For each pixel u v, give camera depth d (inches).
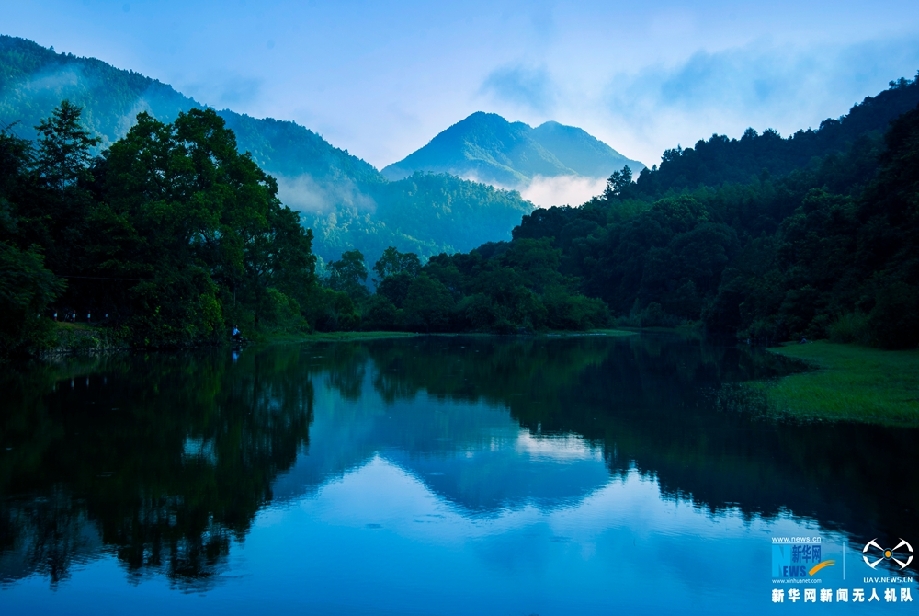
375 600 310.7
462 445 623.8
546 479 507.5
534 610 304.0
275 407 825.5
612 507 441.7
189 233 1752.0
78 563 345.7
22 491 459.2
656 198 7504.9
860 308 2009.1
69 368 1211.2
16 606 300.2
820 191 3599.9
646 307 4980.3
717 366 1449.3
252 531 392.5
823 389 956.0
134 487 473.1
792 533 396.5
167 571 337.7
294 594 315.3
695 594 321.7
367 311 3661.4
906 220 2174.0
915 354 1502.2
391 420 749.3
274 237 2252.7
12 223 1274.6
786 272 2805.1
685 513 430.0
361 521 411.8
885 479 503.8
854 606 309.9
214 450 588.7
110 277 1582.2
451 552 365.7
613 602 312.3
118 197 1756.9
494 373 1285.7
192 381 1063.6
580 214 6830.7
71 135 1619.1
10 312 1206.9
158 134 1807.3
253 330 2090.3
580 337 3233.3
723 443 630.5
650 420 753.0
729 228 5083.7
